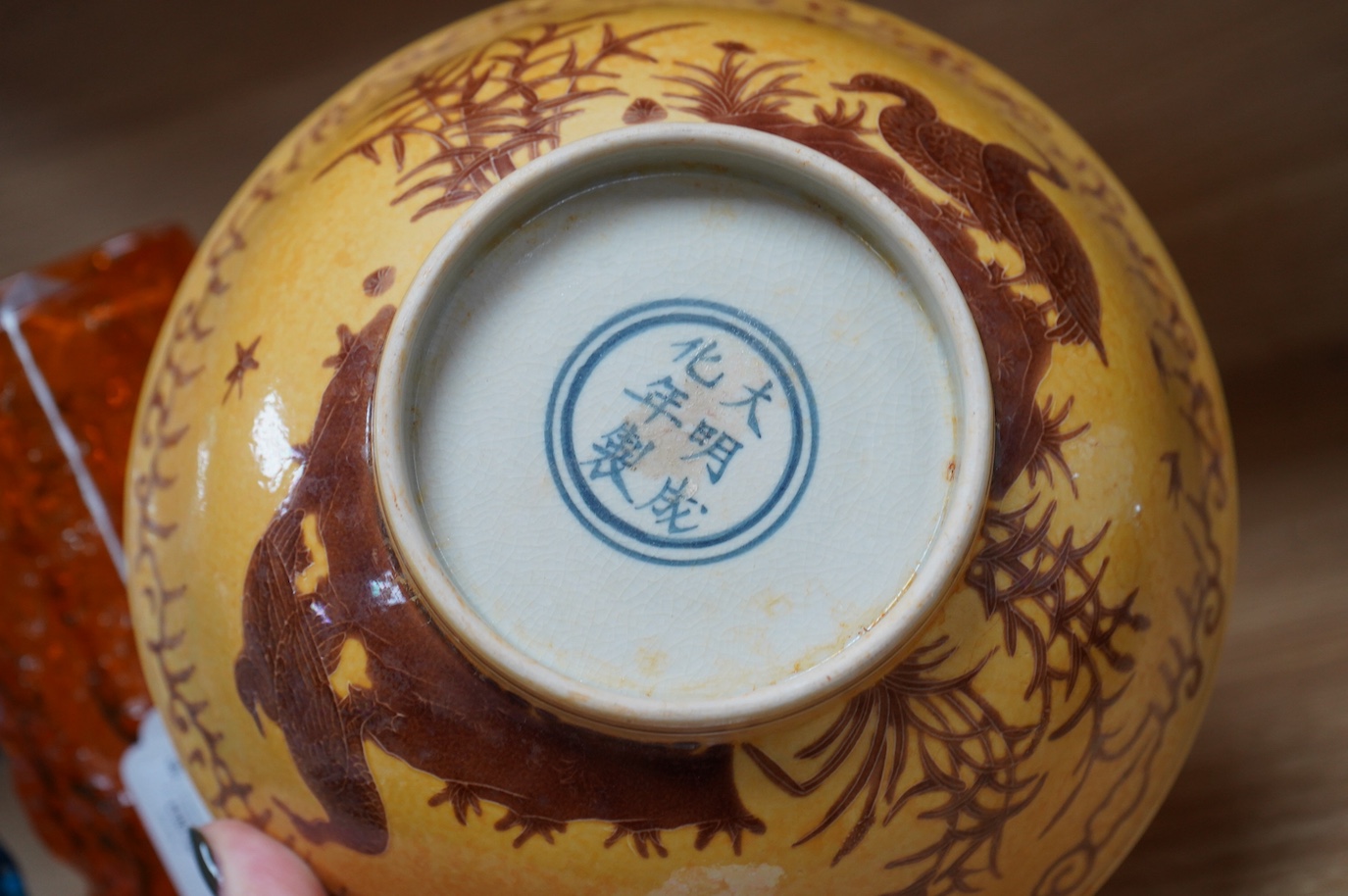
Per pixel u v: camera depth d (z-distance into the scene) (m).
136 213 0.47
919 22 0.44
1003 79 0.32
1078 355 0.27
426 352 0.26
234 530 0.27
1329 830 0.38
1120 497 0.27
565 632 0.25
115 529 0.38
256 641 0.27
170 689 0.28
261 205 0.30
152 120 0.46
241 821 0.28
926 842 0.26
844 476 0.26
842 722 0.25
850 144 0.27
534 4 0.31
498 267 0.26
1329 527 0.41
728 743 0.25
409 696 0.26
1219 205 0.43
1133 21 0.43
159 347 0.30
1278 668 0.40
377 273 0.27
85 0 0.47
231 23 0.46
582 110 0.27
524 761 0.25
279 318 0.27
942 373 0.26
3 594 0.39
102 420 0.38
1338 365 0.42
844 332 0.26
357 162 0.28
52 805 0.40
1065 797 0.27
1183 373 0.30
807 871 0.26
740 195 0.27
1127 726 0.28
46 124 0.47
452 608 0.25
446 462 0.26
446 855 0.26
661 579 0.25
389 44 0.46
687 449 0.26
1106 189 0.31
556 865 0.26
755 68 0.28
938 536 0.25
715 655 0.25
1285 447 0.42
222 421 0.28
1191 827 0.39
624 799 0.25
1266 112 0.43
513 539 0.26
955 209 0.27
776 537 0.26
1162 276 0.31
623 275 0.26
